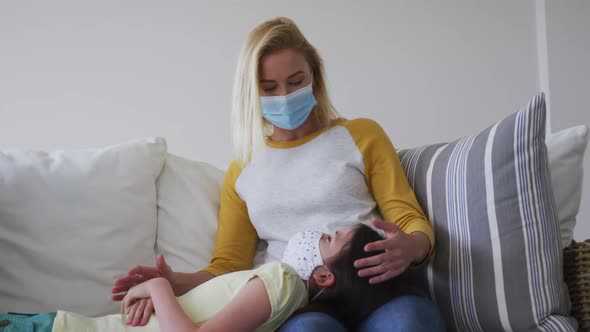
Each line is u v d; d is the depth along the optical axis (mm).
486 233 1357
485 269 1346
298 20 2762
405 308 1205
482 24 2799
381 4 2781
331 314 1252
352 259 1272
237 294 1212
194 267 1748
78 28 2672
